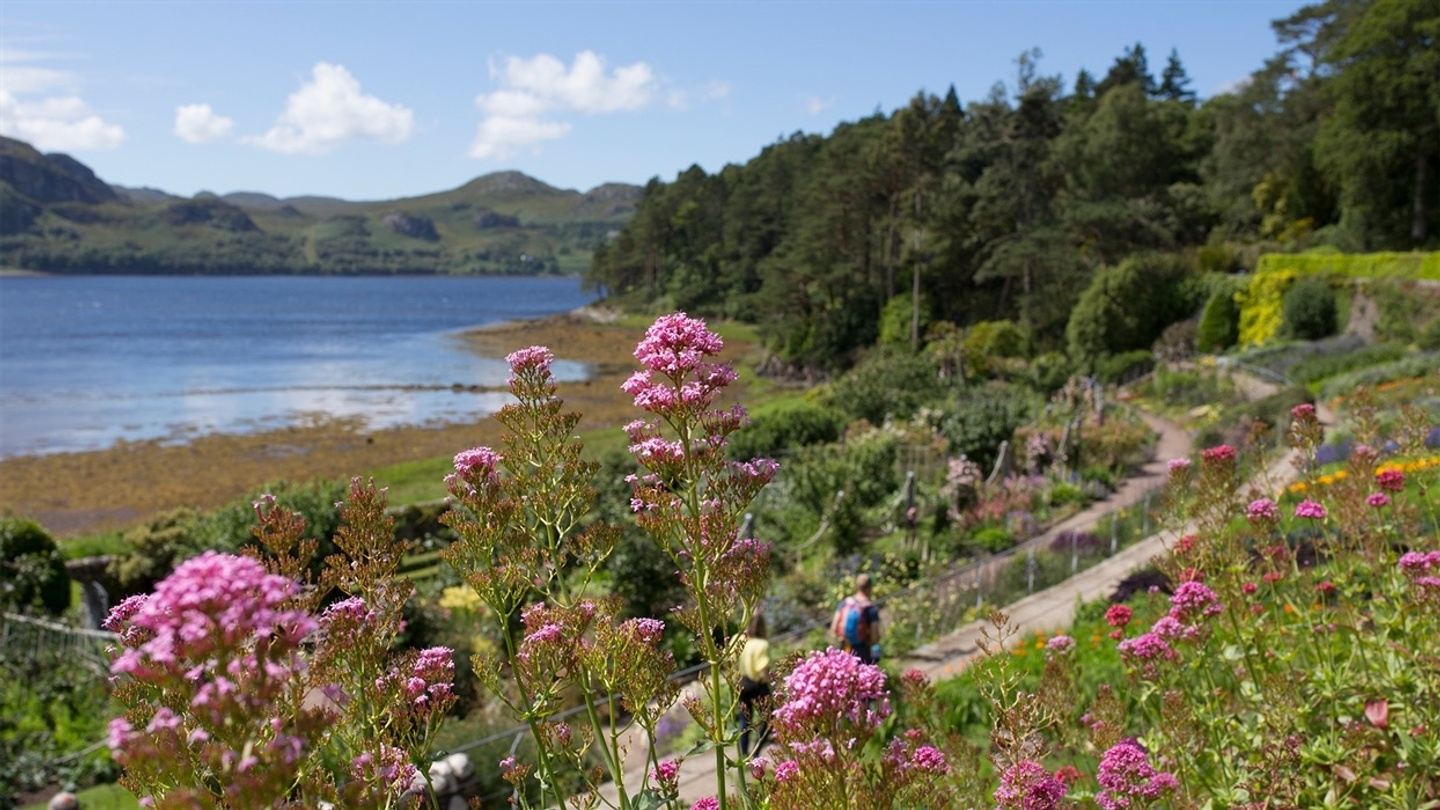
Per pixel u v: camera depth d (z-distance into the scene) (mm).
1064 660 5852
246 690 1993
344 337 105500
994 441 26125
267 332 111750
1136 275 50594
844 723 2680
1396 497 6336
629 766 8789
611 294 140125
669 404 3607
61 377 68938
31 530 20062
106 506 35062
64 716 13734
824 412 32094
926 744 4930
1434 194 53781
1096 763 5488
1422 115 49562
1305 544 9438
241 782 1946
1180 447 30406
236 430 48625
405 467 39062
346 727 2998
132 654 2002
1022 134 71688
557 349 91812
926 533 19953
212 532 18469
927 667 11781
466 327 122188
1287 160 60906
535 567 3791
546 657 3484
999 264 61812
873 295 70812
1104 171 69688
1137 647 5016
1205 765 5098
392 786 2824
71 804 10664
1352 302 43125
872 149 69750
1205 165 71125
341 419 52062
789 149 109938
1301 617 5832
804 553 19781
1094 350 50031
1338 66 56625
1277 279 45969
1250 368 40125
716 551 3576
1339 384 30453
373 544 3344
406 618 13812
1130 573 14219
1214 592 5387
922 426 26969
